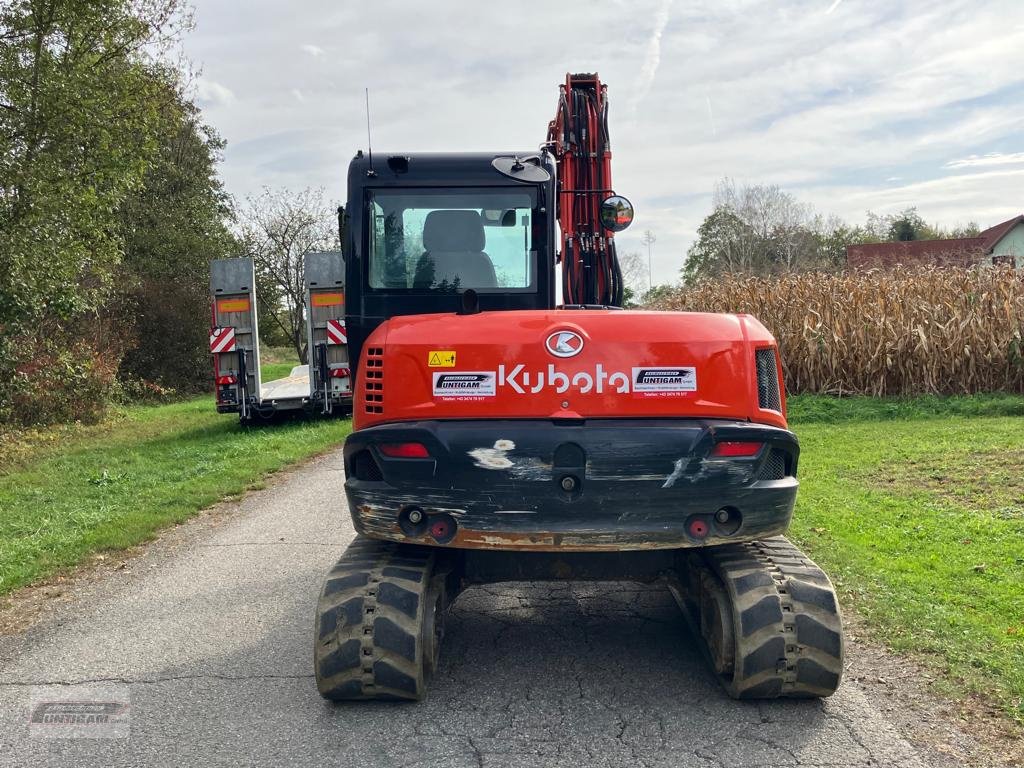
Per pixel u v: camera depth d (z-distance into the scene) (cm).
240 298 1596
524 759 364
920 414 1321
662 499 391
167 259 3108
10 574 657
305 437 1438
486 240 587
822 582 407
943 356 1452
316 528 810
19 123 1395
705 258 6881
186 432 1644
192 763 366
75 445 1508
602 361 397
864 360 1502
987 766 346
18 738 393
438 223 586
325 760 366
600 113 773
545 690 435
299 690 440
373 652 400
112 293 2497
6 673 472
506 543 397
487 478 392
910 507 761
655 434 388
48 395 1705
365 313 586
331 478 1084
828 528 703
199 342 2997
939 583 555
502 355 400
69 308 1475
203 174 3619
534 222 586
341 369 1603
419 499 400
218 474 1095
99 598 608
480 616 554
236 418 1862
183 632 532
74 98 1405
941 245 5675
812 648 389
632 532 393
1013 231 5572
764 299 1644
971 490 814
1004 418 1239
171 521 846
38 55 1395
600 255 763
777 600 394
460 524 399
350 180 585
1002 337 1424
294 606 578
